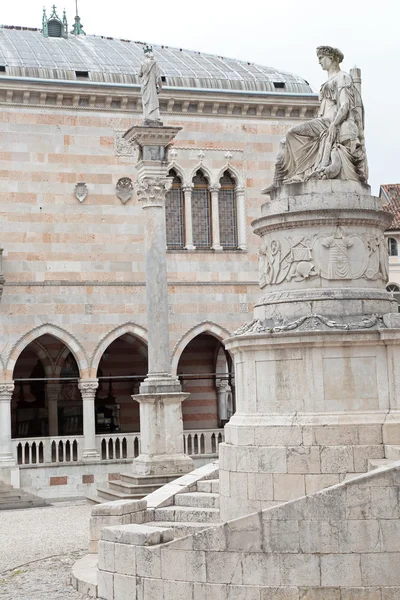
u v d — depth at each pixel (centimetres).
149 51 3831
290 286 2064
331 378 1927
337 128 2119
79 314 4469
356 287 2041
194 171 4697
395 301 2100
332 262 2034
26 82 4416
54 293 4438
